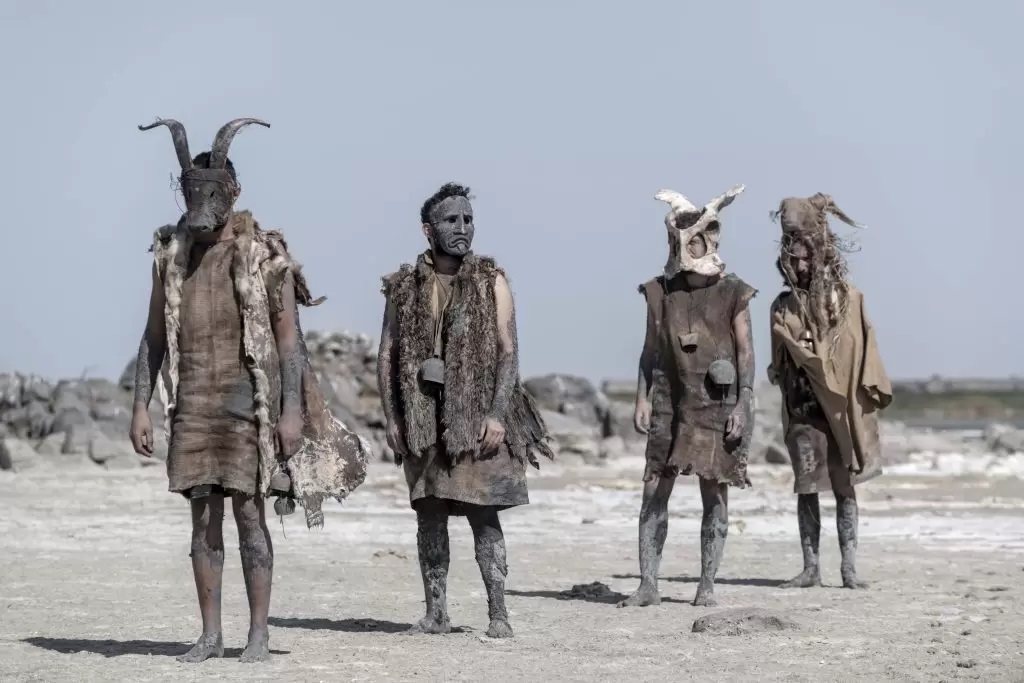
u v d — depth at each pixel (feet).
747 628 39.55
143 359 33.60
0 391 149.18
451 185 38.06
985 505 95.09
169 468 32.99
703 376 45.44
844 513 51.19
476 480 37.42
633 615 43.21
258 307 32.73
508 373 37.70
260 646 33.83
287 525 76.18
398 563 56.70
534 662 34.35
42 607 43.09
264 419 32.73
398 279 38.22
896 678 32.40
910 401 412.36
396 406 38.27
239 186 33.47
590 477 132.77
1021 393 416.87
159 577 50.75
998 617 42.65
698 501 98.94
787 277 52.75
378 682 31.37
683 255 45.60
